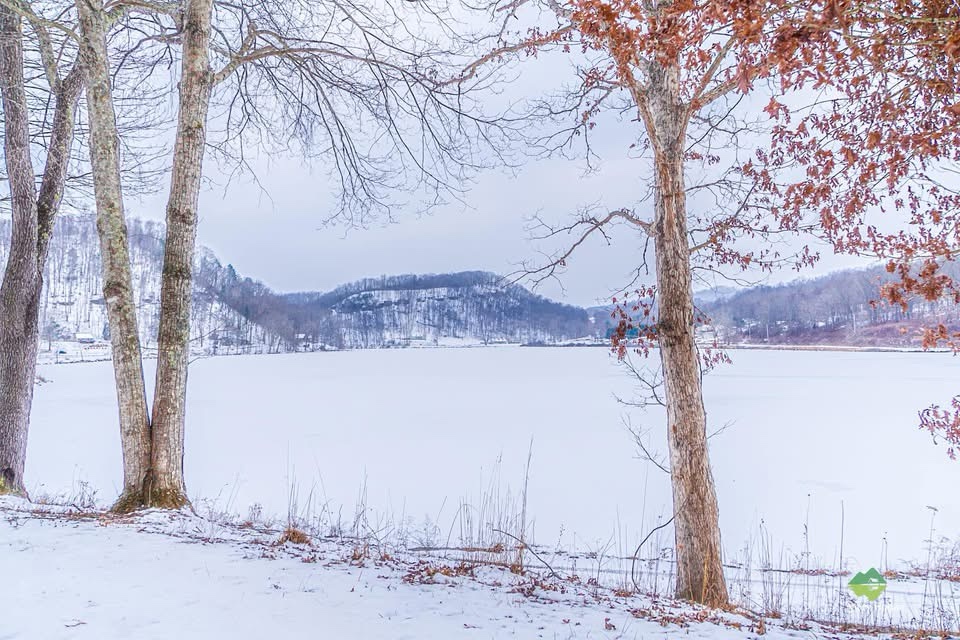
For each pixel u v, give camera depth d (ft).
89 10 25.45
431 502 46.91
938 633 18.44
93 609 12.27
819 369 214.90
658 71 21.31
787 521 43.09
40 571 14.65
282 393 142.51
